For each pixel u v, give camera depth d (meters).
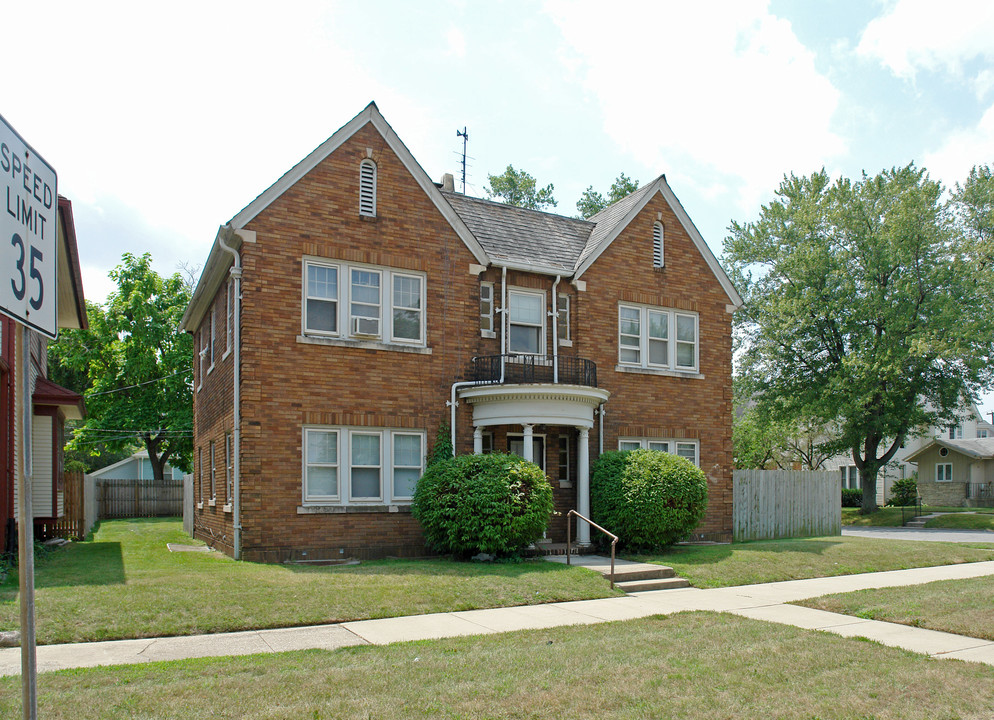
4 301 3.66
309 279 16.02
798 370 40.84
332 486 15.94
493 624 10.00
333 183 16.31
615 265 19.81
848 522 39.00
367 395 16.30
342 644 8.70
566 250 20.17
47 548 17.03
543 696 6.66
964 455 51.00
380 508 16.25
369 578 12.43
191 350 38.31
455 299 17.55
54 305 4.35
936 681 7.32
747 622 10.12
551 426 18.58
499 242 19.08
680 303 20.75
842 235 38.88
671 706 6.53
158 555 16.16
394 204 16.95
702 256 21.31
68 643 8.59
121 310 38.44
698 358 20.95
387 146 17.00
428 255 17.27
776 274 40.75
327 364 15.94
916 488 49.00
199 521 21.03
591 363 18.78
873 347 37.09
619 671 7.45
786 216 40.53
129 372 37.59
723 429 21.14
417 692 6.67
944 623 10.19
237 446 15.16
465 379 17.48
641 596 12.61
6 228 3.71
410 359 16.86
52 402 18.31
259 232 15.45
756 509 22.47
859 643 8.91
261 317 15.33
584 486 17.62
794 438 48.41
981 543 20.33
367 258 16.48
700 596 12.68
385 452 16.52
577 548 17.19
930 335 34.78
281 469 15.32
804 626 10.16
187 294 39.47
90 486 25.70
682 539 18.56
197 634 9.15
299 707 6.21
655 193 20.67
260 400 15.20
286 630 9.46
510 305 18.55
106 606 9.85
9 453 14.77
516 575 13.18
